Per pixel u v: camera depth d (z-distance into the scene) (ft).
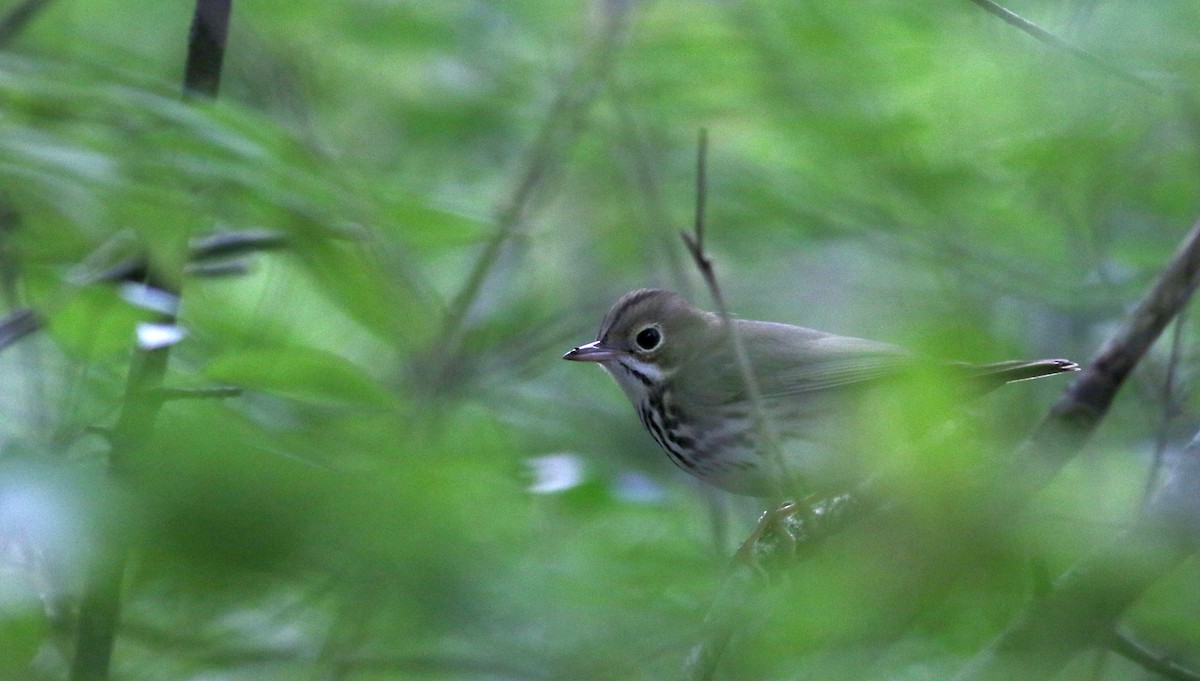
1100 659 26.35
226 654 20.83
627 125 53.83
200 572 14.66
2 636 19.08
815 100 50.90
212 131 27.48
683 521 37.17
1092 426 28.94
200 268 35.53
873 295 48.26
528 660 19.36
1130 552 21.49
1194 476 21.91
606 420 53.01
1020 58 45.32
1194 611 25.12
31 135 26.27
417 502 15.30
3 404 25.73
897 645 25.86
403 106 56.29
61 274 32.35
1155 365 41.68
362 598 17.53
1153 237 48.67
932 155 49.47
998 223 50.83
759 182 53.88
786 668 20.54
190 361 35.14
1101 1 37.76
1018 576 22.56
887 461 19.06
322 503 14.25
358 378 24.06
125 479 14.92
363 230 32.89
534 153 53.98
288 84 54.60
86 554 14.25
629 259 62.54
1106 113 43.62
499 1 55.31
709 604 24.17
